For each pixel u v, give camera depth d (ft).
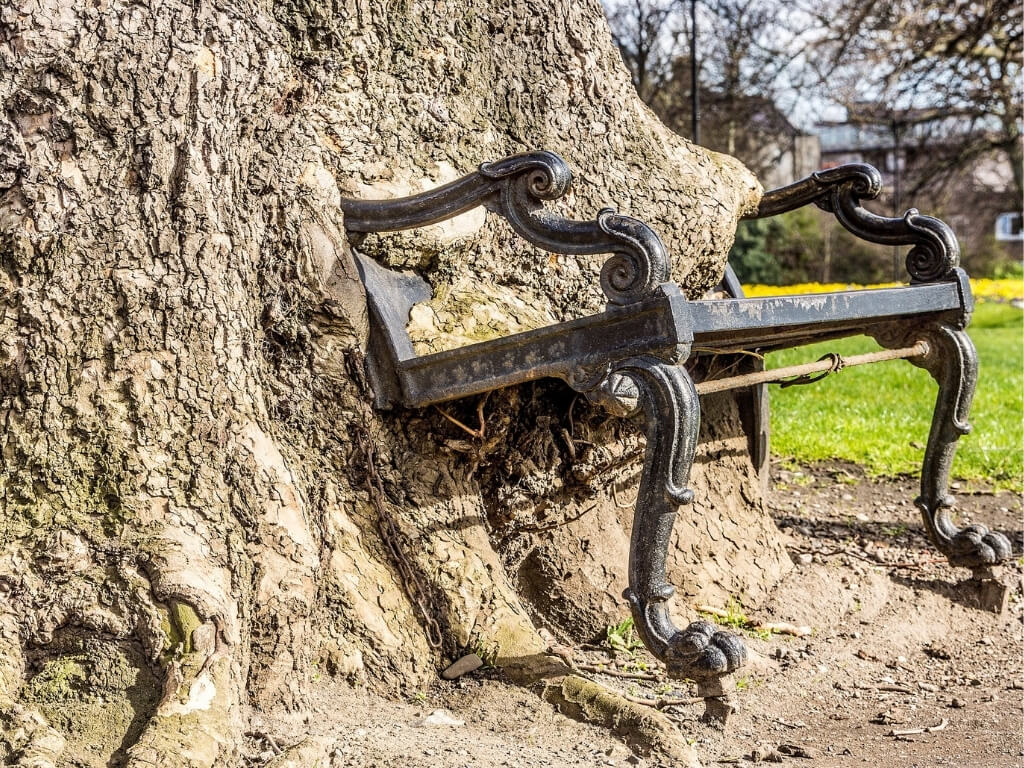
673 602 15.20
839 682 13.87
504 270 13.51
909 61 66.74
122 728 8.35
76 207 9.77
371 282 11.71
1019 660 15.20
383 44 12.78
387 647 10.94
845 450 26.96
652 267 9.68
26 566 8.86
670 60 66.18
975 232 118.42
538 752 9.67
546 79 14.33
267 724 9.38
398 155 12.50
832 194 16.33
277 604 9.73
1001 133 85.56
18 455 9.33
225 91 10.48
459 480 12.19
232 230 10.48
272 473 10.01
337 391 11.41
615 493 14.73
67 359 9.55
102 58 9.88
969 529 16.79
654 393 9.84
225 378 9.99
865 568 17.52
